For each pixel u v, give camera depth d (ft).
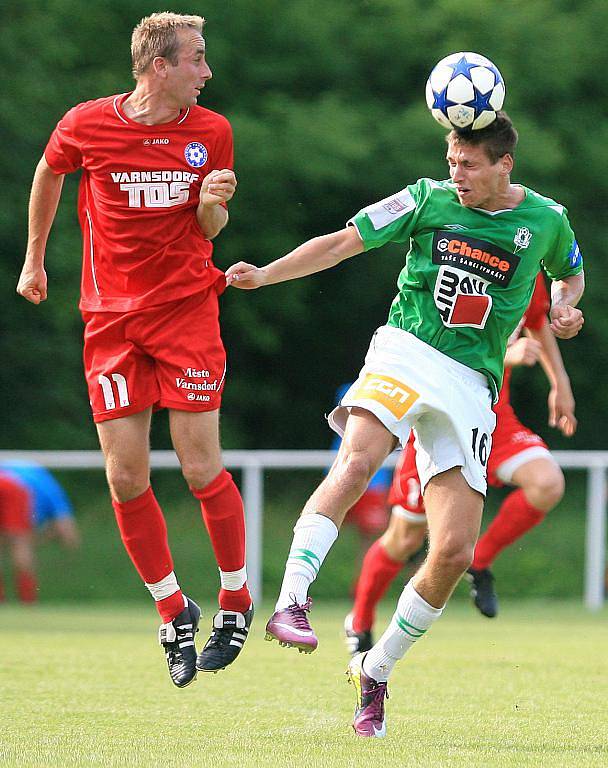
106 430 58.54
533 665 78.18
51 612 134.31
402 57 230.68
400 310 55.21
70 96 215.10
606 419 246.68
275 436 253.44
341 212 228.43
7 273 213.25
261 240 224.33
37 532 146.51
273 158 211.20
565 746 50.14
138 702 61.31
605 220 236.02
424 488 53.78
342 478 51.55
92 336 58.34
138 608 142.20
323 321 244.63
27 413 220.43
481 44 230.48
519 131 218.79
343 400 53.93
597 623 119.55
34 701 61.00
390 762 45.75
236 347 245.65
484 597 87.40
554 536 162.09
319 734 52.85
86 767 44.11
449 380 53.16
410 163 217.97
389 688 67.62
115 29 226.79
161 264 57.47
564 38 230.68
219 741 50.62
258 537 141.59
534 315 82.79
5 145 209.26
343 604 153.07
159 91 57.26
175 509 152.46
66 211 212.43
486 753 48.16
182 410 57.88
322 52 228.22
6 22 212.23
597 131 232.32
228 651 60.08
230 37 226.38
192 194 57.77
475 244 53.93
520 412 248.52
